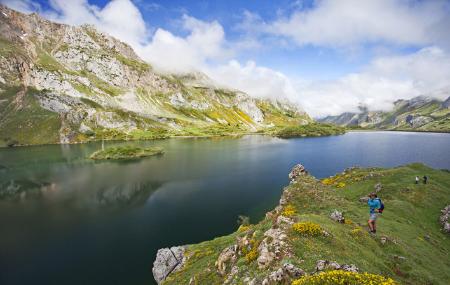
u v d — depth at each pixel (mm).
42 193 96562
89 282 45781
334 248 22750
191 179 113125
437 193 55156
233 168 134000
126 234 63406
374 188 62562
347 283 15133
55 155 184875
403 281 21594
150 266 50031
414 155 171000
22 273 49219
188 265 41188
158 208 79688
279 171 125438
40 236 63156
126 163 154500
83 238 61875
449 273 26062
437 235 41031
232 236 49062
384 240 28344
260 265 22297
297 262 20031
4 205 84500
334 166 137625
